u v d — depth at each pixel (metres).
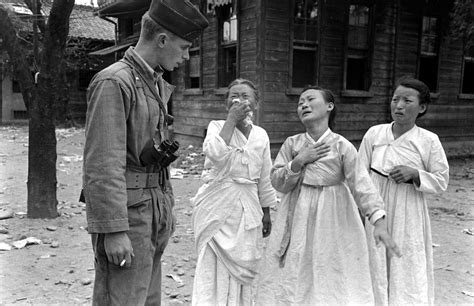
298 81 10.33
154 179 2.29
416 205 3.04
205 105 11.88
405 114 3.03
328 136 2.90
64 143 14.57
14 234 5.23
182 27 2.25
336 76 10.51
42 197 5.85
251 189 3.01
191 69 12.69
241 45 10.09
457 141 13.16
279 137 9.87
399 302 2.93
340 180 2.86
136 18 15.43
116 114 2.05
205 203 2.98
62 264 4.35
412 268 2.96
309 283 2.83
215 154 2.89
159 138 2.32
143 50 2.28
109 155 2.01
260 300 2.94
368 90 11.02
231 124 2.93
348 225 2.85
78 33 20.66
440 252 4.96
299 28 10.00
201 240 2.96
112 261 2.07
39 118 5.73
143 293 2.26
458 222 6.21
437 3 11.70
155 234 2.31
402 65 11.43
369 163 3.23
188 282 4.02
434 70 12.35
